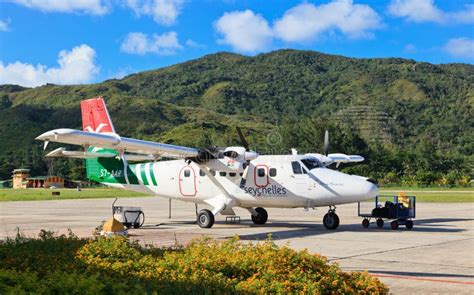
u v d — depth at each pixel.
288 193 21.45
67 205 43.78
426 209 34.00
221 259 8.80
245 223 24.58
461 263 12.91
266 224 24.06
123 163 25.47
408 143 179.62
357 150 97.81
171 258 9.17
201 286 7.68
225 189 22.64
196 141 122.06
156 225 23.78
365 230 21.22
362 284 8.09
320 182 20.92
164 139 132.12
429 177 77.62
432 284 10.41
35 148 154.25
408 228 21.70
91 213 33.44
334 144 98.38
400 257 13.87
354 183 20.50
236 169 21.52
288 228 22.11
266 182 21.83
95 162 26.30
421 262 13.06
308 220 26.47
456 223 24.30
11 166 138.88
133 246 10.88
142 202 48.88
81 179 123.00
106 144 19.59
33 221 26.73
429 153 97.81
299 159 21.73
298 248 15.64
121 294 6.71
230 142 109.62
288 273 8.26
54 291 6.98
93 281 7.06
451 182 76.25
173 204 44.81
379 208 22.00
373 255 14.22
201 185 23.22
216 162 21.70
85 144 19.66
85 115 25.59
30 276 7.54
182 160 24.14
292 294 7.48
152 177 24.66
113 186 26.06
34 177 124.69
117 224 18.06
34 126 183.62
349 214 31.03
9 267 9.39
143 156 24.42
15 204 45.78
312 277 8.09
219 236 18.88
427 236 18.89
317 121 104.00
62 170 134.25
